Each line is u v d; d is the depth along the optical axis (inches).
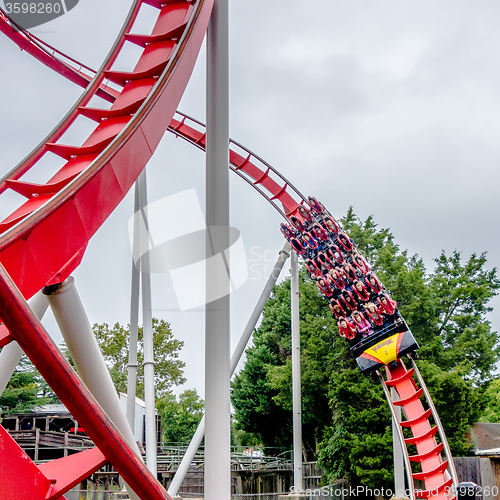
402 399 723.4
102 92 799.7
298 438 815.1
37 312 414.6
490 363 1168.8
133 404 661.9
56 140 441.4
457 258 1397.6
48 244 247.8
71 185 257.1
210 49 395.5
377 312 744.3
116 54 457.1
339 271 773.9
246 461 1214.3
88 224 272.5
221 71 390.6
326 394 1165.1
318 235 794.8
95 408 197.6
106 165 280.7
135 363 671.1
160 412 1632.6
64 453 1069.1
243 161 857.5
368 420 1036.5
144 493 221.6
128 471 213.3
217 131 379.9
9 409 1293.1
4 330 237.0
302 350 1215.6
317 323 1185.4
